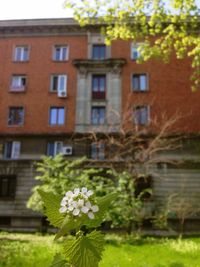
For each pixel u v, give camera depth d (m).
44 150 30.41
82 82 32.34
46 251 9.43
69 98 32.03
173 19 14.09
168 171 27.91
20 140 30.91
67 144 30.28
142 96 31.55
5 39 34.28
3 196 29.38
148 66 32.47
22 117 31.97
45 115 31.72
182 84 31.72
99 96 31.95
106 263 7.41
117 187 16.62
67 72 32.91
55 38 34.03
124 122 25.14
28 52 33.84
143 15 14.47
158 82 31.97
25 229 26.36
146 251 9.97
